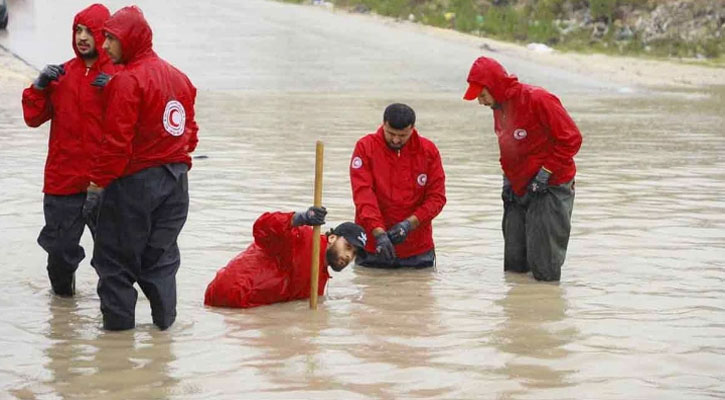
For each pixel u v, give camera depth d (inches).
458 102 1838.1
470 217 844.0
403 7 3203.7
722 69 2591.0
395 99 1861.5
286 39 2598.4
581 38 2913.4
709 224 816.3
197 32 2618.1
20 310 574.6
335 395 442.3
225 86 1975.9
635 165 1124.5
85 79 580.4
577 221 826.2
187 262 681.0
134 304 540.1
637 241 756.6
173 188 536.7
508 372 473.7
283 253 598.5
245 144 1232.2
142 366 480.4
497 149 1244.5
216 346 511.8
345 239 610.2
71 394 443.2
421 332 538.0
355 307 589.3
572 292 624.4
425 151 685.3
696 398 441.7
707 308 585.3
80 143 578.9
